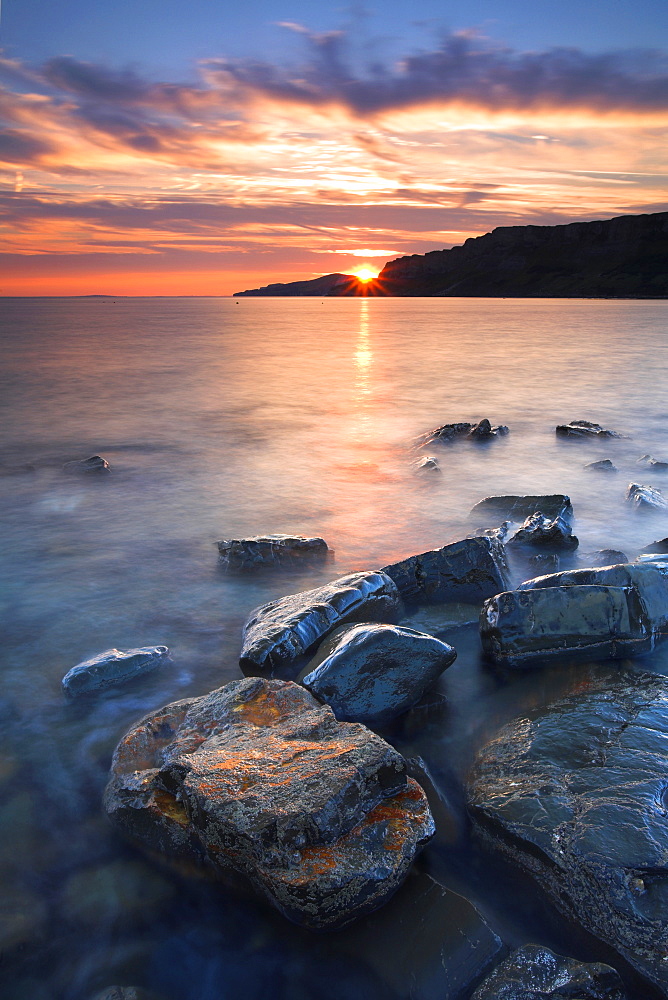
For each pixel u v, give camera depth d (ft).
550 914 11.30
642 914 10.31
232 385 86.02
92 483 40.83
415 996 10.01
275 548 27.27
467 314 339.16
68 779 14.93
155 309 558.15
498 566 23.54
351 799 11.87
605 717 14.89
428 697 17.47
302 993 10.45
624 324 224.12
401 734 16.15
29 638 21.40
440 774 14.73
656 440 51.93
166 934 11.44
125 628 22.15
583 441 51.42
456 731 16.22
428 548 29.19
